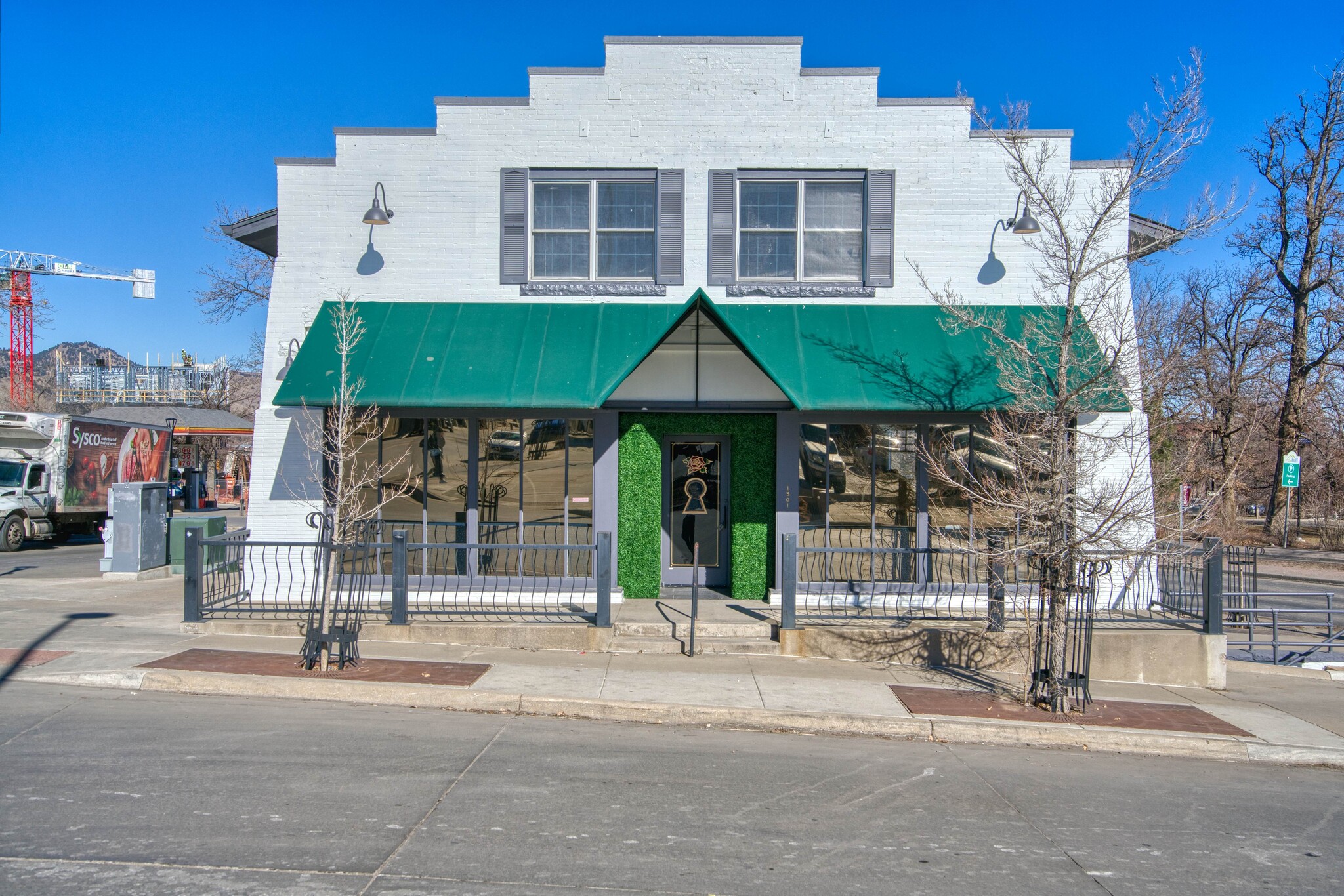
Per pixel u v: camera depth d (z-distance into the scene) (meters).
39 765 6.09
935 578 11.93
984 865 5.08
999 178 12.12
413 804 5.64
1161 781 6.98
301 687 8.26
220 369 55.41
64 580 14.89
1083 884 4.87
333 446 11.73
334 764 6.36
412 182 12.18
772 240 12.28
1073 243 10.84
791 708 8.13
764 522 12.23
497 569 11.93
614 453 11.95
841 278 12.27
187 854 4.75
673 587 12.67
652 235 12.27
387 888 4.43
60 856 4.67
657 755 6.97
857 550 10.24
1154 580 11.77
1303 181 27.33
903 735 7.86
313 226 12.16
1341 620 15.81
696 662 9.79
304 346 11.38
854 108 12.19
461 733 7.31
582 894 4.48
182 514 30.75
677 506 12.75
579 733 7.50
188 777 5.97
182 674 8.39
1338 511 34.19
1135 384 11.08
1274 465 33.22
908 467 12.05
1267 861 5.33
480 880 4.59
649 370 12.02
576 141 12.20
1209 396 28.64
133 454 26.70
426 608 11.16
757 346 11.43
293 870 4.61
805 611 11.17
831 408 10.79
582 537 12.03
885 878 4.82
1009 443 9.80
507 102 12.19
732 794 6.11
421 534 11.98
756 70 12.21
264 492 11.93
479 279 12.16
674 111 12.21
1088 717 8.29
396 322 11.76
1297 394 28.27
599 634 10.23
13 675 8.48
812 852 5.15
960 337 11.58
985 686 9.30
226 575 10.96
